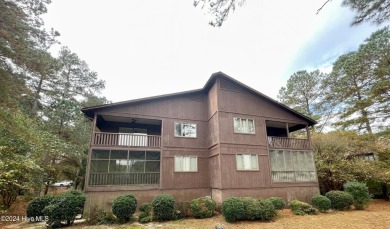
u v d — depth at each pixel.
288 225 8.78
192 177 13.45
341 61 21.78
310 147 15.13
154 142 13.45
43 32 12.59
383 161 16.09
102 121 14.40
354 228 8.03
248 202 10.06
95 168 12.09
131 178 12.48
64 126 19.00
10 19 9.70
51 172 14.75
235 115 13.59
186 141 14.05
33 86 19.88
